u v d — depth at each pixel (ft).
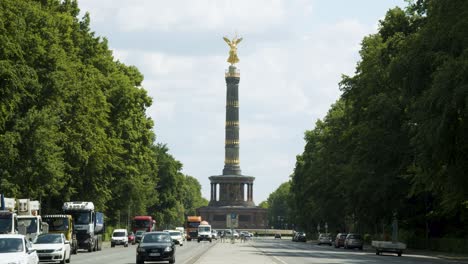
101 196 301.84
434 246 286.05
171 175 612.29
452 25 171.12
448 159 173.88
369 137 270.26
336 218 426.10
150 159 382.01
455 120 162.61
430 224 302.86
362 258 214.69
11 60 175.63
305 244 434.30
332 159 384.68
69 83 235.81
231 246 350.23
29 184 223.30
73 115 251.60
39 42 205.16
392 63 195.11
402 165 266.16
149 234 171.63
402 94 225.56
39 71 217.97
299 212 559.79
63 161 247.29
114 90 311.88
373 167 277.44
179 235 362.94
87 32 304.09
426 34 183.32
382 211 303.27
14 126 206.80
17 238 110.11
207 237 476.54
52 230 223.10
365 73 284.00
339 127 370.94
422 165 184.44
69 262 176.76
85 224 253.24
